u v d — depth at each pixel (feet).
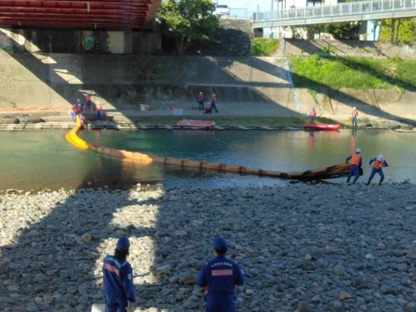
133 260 51.47
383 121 202.18
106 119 183.62
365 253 54.75
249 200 83.30
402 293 43.16
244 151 140.46
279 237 60.80
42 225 65.21
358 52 239.71
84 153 132.05
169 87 210.38
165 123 181.88
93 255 53.21
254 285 44.62
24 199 83.66
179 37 222.69
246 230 64.44
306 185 101.45
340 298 41.65
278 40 233.96
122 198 85.05
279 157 133.28
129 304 31.48
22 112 178.19
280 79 221.66
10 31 205.46
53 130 166.71
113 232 61.93
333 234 62.64
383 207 78.84
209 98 211.82
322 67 229.04
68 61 204.64
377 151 144.97
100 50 213.66
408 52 243.60
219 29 233.35
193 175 112.06
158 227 65.05
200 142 152.56
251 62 223.10
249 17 252.62
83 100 200.64
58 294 42.27
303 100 217.77
